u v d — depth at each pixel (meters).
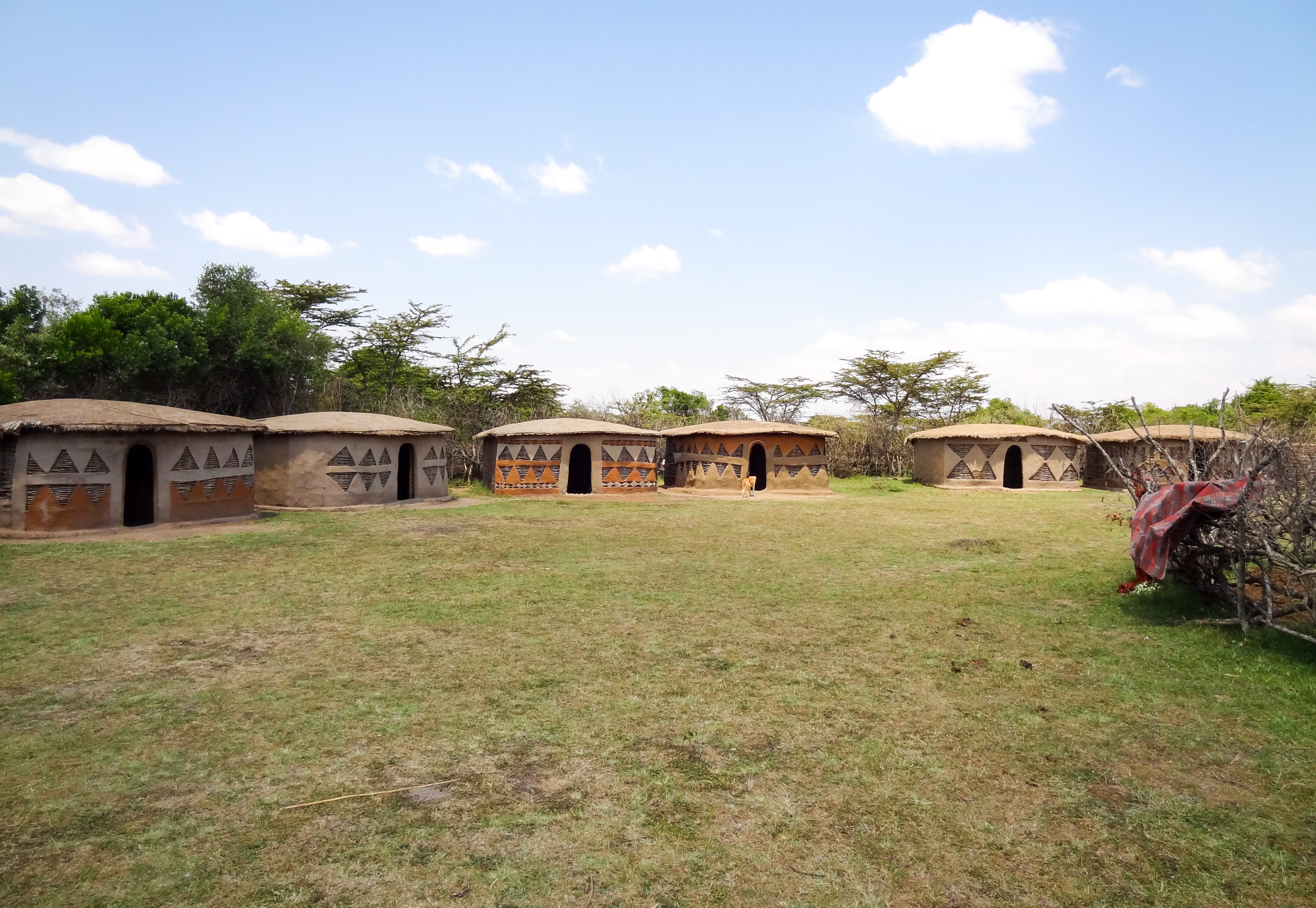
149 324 21.92
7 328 20.56
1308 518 7.17
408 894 3.62
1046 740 5.37
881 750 5.18
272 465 18.31
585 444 23.17
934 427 34.97
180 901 3.56
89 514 13.54
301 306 32.03
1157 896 3.71
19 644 7.21
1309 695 6.09
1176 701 6.06
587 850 4.00
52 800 4.43
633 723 5.56
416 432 19.88
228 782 4.66
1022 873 3.88
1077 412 33.78
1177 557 8.50
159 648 7.14
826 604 9.06
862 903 3.62
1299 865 3.95
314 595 9.20
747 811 4.41
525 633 7.75
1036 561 11.77
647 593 9.52
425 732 5.38
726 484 25.08
